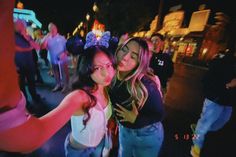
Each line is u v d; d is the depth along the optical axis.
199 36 20.52
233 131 4.42
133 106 1.81
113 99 1.89
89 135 1.49
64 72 5.86
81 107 1.35
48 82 7.21
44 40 5.81
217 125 3.46
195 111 5.91
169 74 4.38
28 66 4.68
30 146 0.57
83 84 1.36
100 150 1.67
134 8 29.20
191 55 20.97
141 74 1.77
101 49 1.38
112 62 1.40
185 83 10.55
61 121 0.75
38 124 0.60
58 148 3.24
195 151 3.48
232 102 3.26
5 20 0.44
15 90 0.50
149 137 1.90
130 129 1.92
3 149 0.55
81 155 1.59
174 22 26.23
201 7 22.91
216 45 18.62
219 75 3.16
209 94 3.30
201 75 13.86
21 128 0.53
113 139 2.87
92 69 1.34
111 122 2.68
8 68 0.47
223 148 3.74
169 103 6.44
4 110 0.49
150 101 1.79
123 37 2.94
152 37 4.21
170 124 4.70
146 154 1.99
